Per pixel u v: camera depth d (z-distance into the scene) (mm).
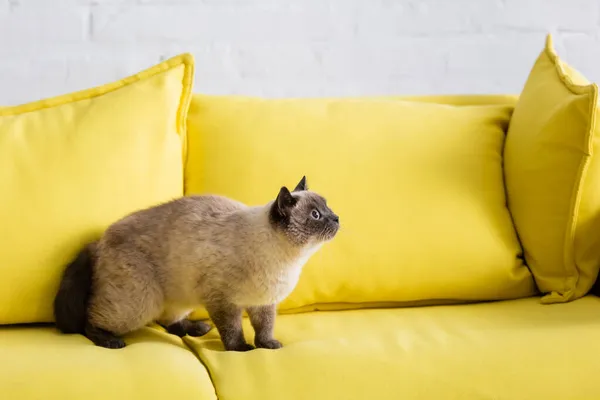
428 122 2006
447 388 1413
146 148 1815
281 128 1947
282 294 1635
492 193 1968
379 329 1688
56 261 1685
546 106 1906
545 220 1876
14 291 1663
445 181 1934
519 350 1482
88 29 2244
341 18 2365
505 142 2051
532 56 2443
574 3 2439
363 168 1912
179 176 1893
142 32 2271
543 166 1869
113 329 1623
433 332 1623
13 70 2215
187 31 2295
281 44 2350
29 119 1795
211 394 1395
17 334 1660
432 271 1859
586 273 1866
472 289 1881
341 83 2385
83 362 1411
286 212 1595
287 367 1444
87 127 1780
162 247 1638
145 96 1848
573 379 1425
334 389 1406
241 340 1639
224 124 1960
